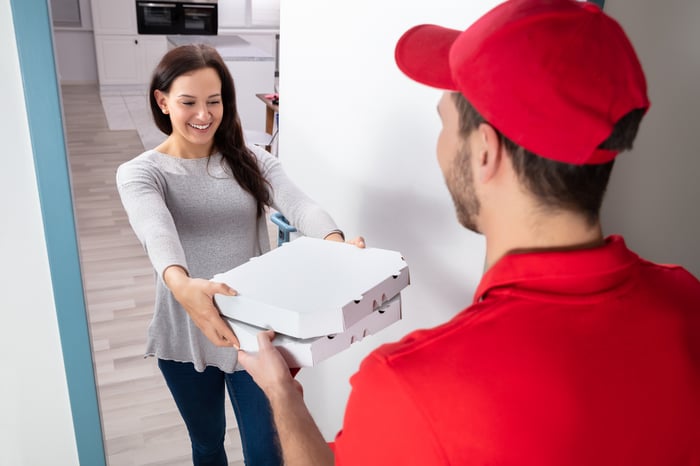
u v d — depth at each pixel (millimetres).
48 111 1006
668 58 1512
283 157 1965
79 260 1121
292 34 1761
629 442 578
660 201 1650
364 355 1728
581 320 567
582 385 548
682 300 629
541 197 584
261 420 1558
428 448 547
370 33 1444
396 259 1092
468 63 584
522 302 574
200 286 989
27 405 1224
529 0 589
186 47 1375
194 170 1438
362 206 1600
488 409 537
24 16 944
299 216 1437
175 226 1383
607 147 563
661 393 588
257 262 1080
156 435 2264
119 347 2809
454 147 646
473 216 656
